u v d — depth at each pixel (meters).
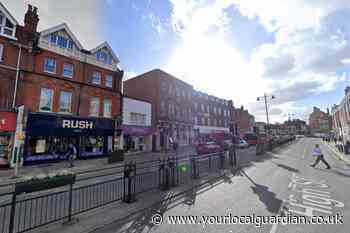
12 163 13.15
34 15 15.67
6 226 4.48
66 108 16.91
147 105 25.34
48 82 15.85
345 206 5.49
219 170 11.24
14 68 14.17
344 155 17.73
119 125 20.67
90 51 19.42
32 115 14.38
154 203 5.99
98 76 19.89
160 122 27.25
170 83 30.92
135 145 23.39
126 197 6.33
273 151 23.08
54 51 16.56
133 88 30.72
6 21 14.38
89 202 6.09
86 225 4.53
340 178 9.06
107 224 4.63
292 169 11.59
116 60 21.92
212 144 20.83
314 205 5.63
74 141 17.09
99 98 19.56
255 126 66.94
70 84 17.31
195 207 5.62
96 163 15.28
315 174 10.08
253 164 13.58
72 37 17.86
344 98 29.95
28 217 5.10
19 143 11.16
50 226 4.51
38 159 14.63
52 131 15.32
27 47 14.90
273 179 9.04
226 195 6.70
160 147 26.75
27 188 3.91
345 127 31.45
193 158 9.62
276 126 93.75
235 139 29.88
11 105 13.84
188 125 34.81
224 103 48.81
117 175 11.01
